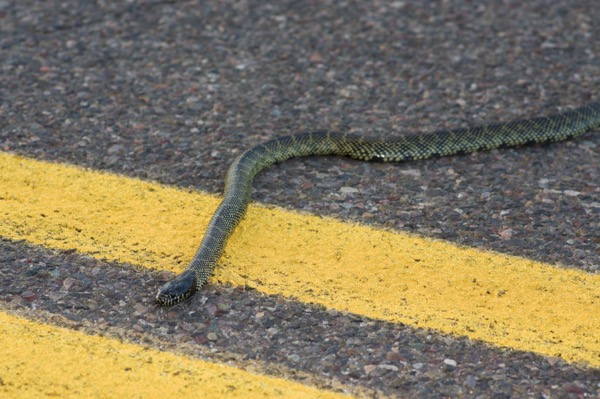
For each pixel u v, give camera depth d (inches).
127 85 756.6
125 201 590.9
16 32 840.3
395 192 619.2
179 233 560.4
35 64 783.7
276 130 700.0
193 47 826.8
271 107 733.3
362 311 491.8
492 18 893.2
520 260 541.3
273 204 598.9
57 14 879.7
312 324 481.4
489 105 745.6
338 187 624.1
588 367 452.8
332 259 538.3
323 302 498.6
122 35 843.4
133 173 628.1
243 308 493.4
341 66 801.6
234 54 817.5
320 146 666.8
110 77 768.3
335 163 660.1
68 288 504.7
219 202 598.2
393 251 546.3
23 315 479.5
